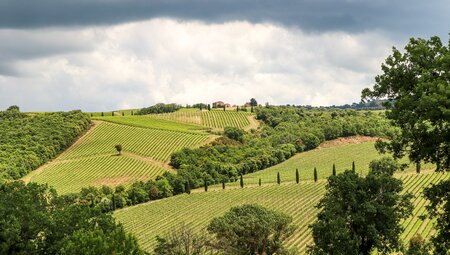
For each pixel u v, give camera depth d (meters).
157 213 138.00
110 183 164.62
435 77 34.53
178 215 134.75
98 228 51.50
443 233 36.19
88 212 55.47
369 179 54.22
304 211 127.38
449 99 31.30
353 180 53.94
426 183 132.12
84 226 53.38
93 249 42.22
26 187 58.53
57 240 52.06
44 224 52.25
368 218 52.38
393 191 54.50
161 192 154.38
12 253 50.88
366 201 52.16
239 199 144.62
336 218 50.66
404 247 54.00
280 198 141.75
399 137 37.12
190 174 163.75
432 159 35.91
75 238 44.91
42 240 53.12
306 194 142.88
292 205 134.00
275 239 87.81
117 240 44.81
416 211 107.81
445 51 34.88
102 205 141.25
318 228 50.31
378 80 37.97
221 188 159.12
